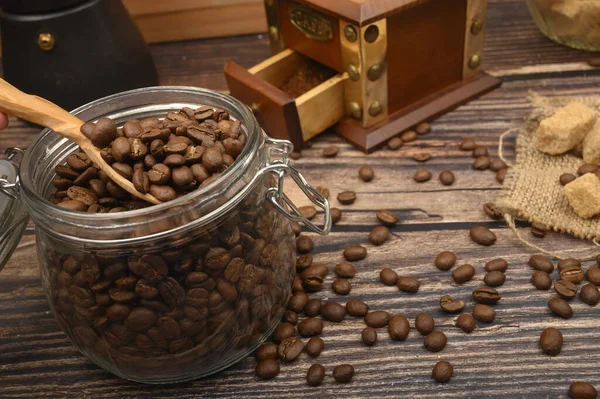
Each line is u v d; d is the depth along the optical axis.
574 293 0.95
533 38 1.55
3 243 0.87
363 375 0.88
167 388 0.89
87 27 1.27
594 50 1.47
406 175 1.23
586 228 1.05
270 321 0.90
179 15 1.65
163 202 0.75
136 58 1.36
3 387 0.91
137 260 0.74
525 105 1.36
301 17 1.29
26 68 1.30
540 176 1.16
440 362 0.87
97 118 0.91
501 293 0.98
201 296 0.77
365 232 1.12
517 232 1.08
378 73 1.24
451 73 1.37
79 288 0.77
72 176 0.83
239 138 0.84
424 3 1.22
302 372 0.90
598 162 1.15
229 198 0.75
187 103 0.92
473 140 1.29
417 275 1.03
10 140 1.40
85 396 0.89
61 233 0.74
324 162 1.29
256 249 0.82
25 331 0.99
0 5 1.25
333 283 1.01
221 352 0.85
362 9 1.15
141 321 0.77
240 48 1.64
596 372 0.85
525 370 0.87
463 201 1.16
